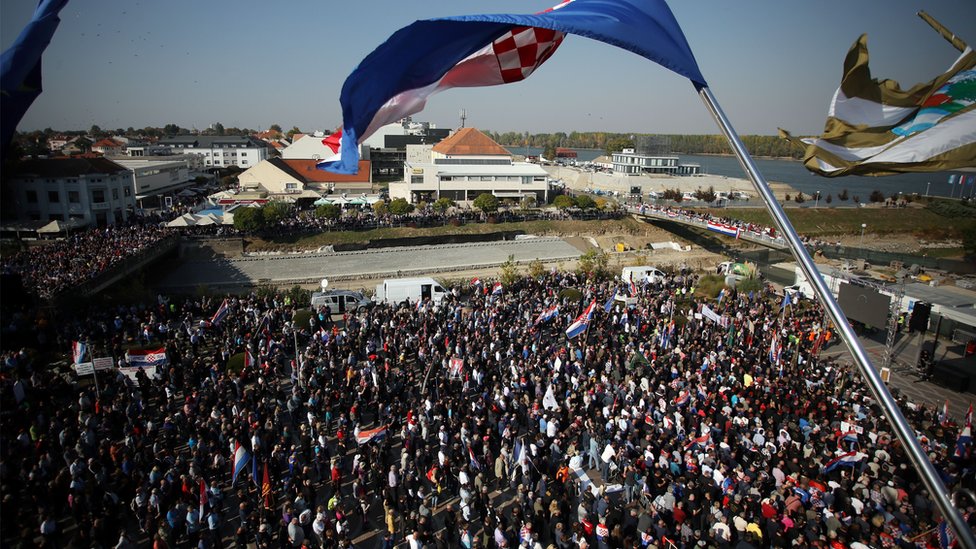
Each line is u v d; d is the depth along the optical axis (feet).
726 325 105.29
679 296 142.20
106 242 163.94
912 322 104.27
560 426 69.77
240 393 76.07
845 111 24.32
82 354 74.38
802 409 71.87
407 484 56.95
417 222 239.50
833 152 23.99
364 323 106.73
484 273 195.42
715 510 51.37
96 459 55.93
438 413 73.61
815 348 101.45
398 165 427.74
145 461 59.41
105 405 71.77
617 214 265.75
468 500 54.70
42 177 188.96
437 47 19.54
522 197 307.99
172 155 392.88
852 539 48.98
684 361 87.92
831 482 55.52
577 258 217.77
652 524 50.83
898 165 22.54
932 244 264.11
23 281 114.42
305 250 210.59
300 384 80.43
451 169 303.07
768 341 105.19
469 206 288.51
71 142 458.91
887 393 12.62
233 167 424.05
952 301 121.49
